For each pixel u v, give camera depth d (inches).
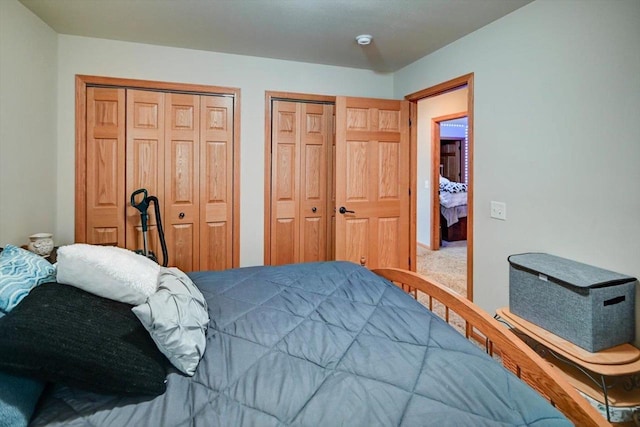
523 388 39.2
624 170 69.1
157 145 120.7
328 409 35.9
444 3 88.5
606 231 72.2
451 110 197.8
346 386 39.4
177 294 48.1
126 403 36.9
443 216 249.8
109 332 40.6
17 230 89.0
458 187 262.5
